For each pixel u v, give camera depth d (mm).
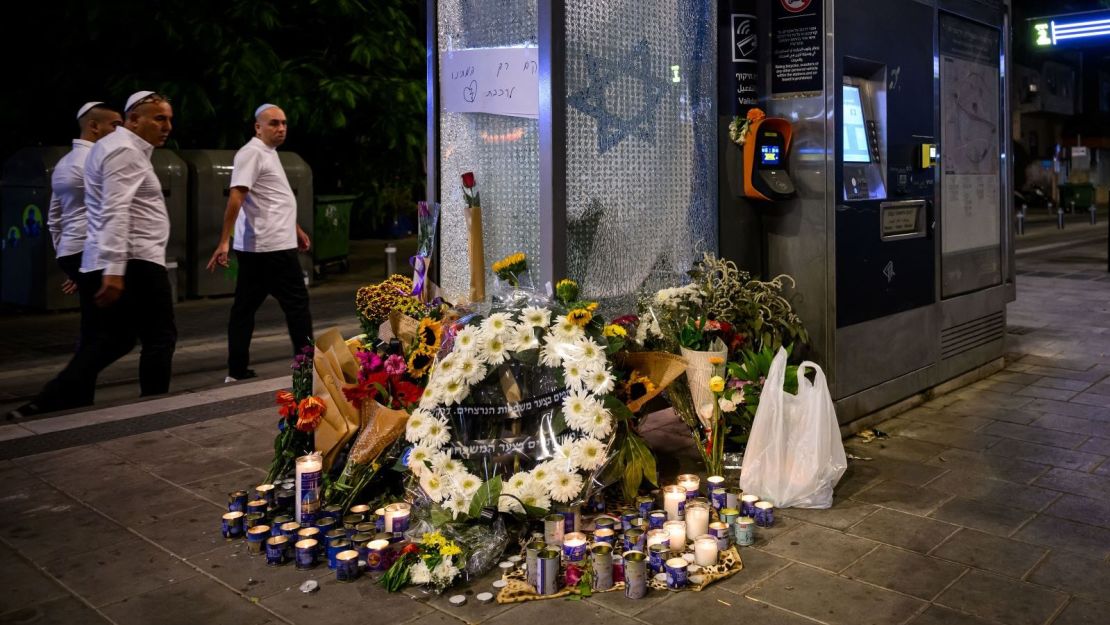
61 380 5660
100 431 5219
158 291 5852
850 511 3861
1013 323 8578
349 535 3520
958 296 6020
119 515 3939
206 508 4016
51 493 4219
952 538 3559
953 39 5910
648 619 2949
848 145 4969
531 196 4422
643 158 4547
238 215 6469
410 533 3520
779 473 3906
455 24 4633
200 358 8258
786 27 4766
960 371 6074
